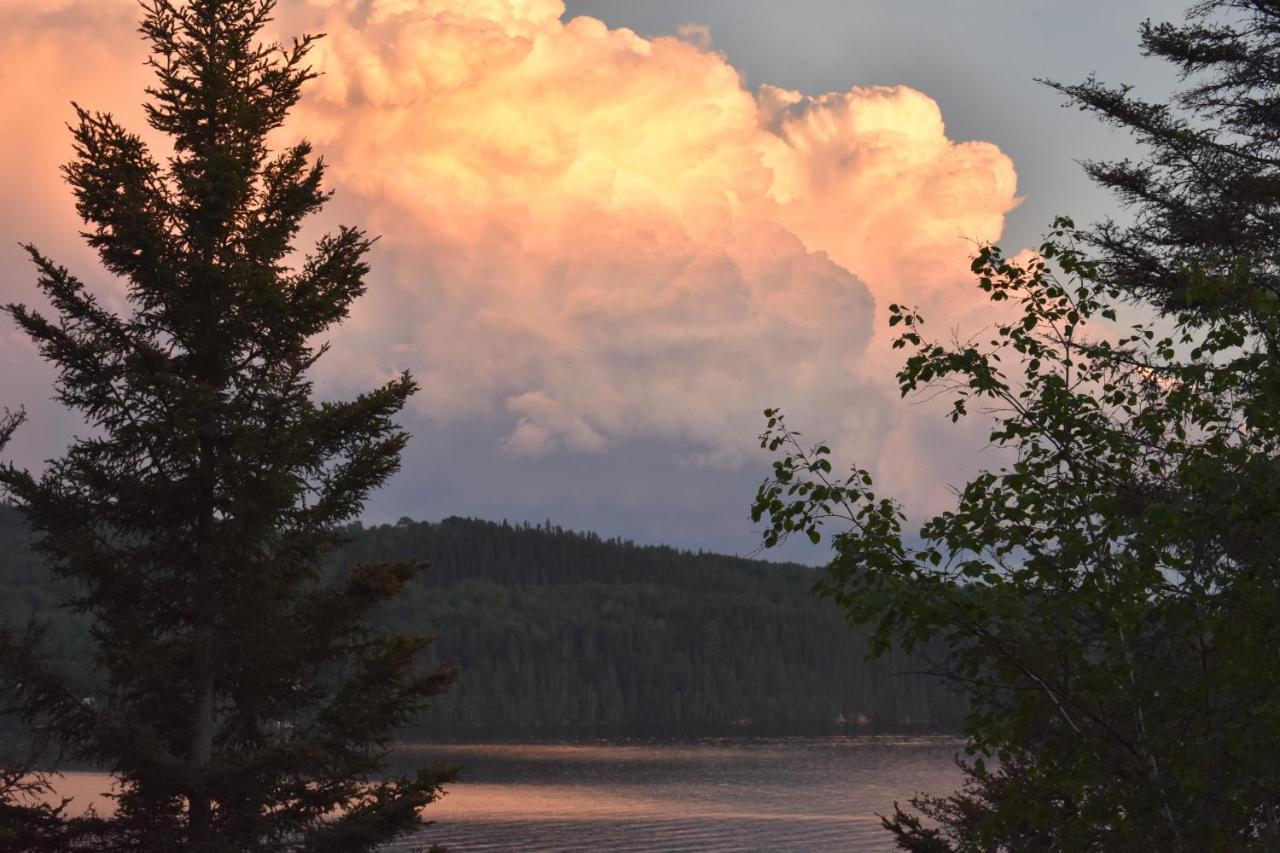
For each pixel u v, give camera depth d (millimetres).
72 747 17391
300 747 17281
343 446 19234
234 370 19297
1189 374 8672
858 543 8375
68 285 18547
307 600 19031
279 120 20984
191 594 18594
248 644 17984
